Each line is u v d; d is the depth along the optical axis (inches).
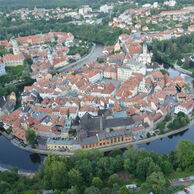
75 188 7431.1
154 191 7490.2
